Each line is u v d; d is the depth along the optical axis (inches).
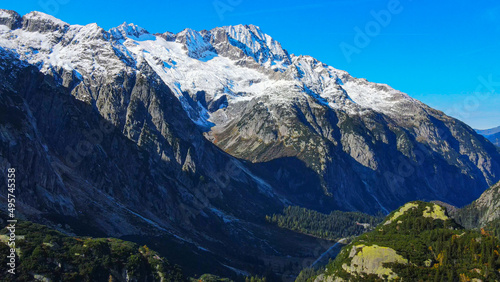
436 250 6186.0
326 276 6756.9
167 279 6619.1
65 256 6171.3
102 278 6220.5
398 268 5964.6
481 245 5974.4
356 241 6825.8
